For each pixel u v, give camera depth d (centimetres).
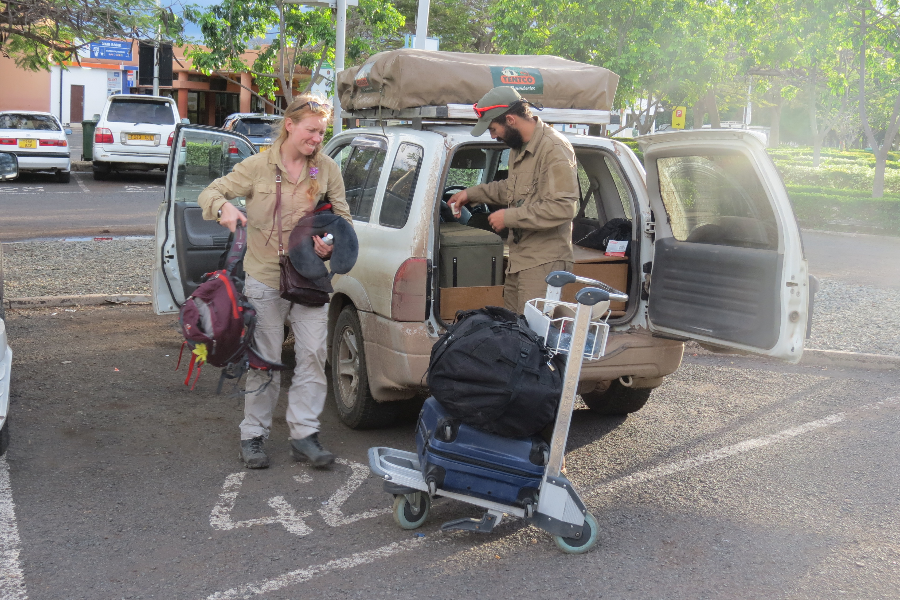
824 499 429
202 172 643
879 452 497
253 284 439
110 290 906
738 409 585
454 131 485
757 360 723
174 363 657
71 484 427
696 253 452
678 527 396
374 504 416
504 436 364
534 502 368
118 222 1484
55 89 4625
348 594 328
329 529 386
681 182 462
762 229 425
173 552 359
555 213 438
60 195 1838
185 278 632
